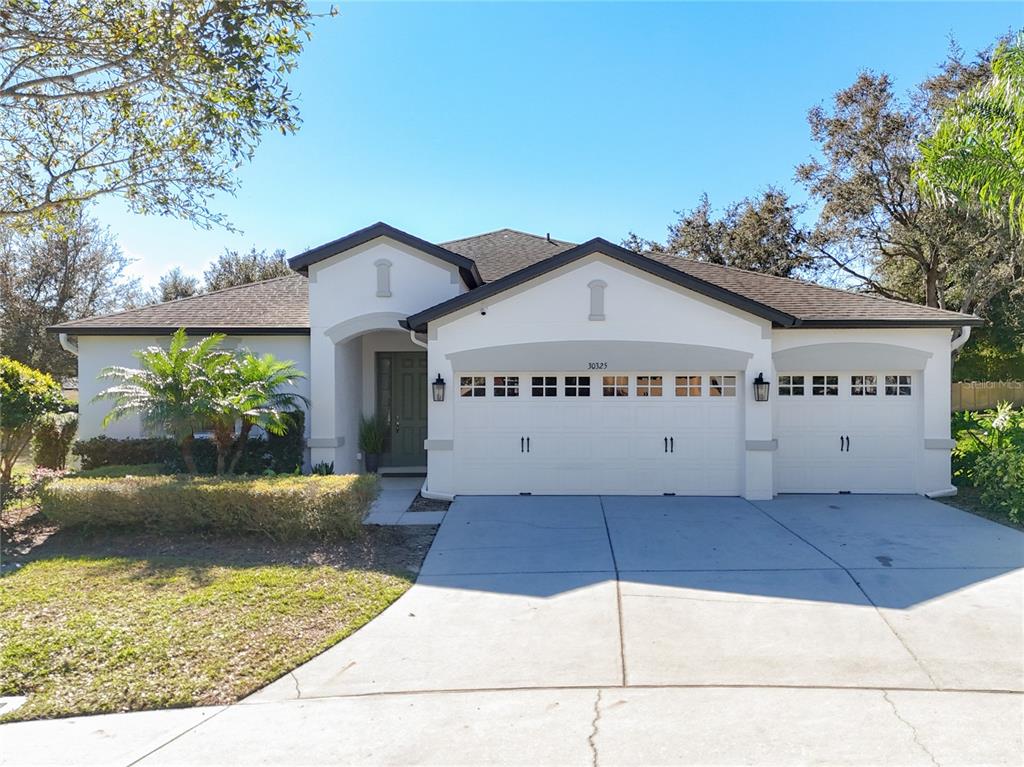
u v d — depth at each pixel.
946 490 11.47
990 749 3.63
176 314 13.35
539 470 11.57
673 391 11.52
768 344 11.20
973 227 24.72
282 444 12.08
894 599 6.10
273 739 3.83
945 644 5.09
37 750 3.72
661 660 4.86
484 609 6.00
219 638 5.21
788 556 7.60
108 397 11.50
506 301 11.38
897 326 11.41
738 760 3.55
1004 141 10.26
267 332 12.60
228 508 8.18
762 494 11.16
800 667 4.71
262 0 6.62
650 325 11.29
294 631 5.41
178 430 9.99
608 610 5.91
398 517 9.90
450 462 11.40
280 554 7.64
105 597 6.08
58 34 7.02
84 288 28.95
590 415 11.57
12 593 6.17
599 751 3.66
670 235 35.47
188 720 4.07
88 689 4.41
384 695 4.39
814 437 11.82
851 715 4.03
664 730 3.87
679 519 9.62
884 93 27.97
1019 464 9.38
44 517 9.04
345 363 13.31
